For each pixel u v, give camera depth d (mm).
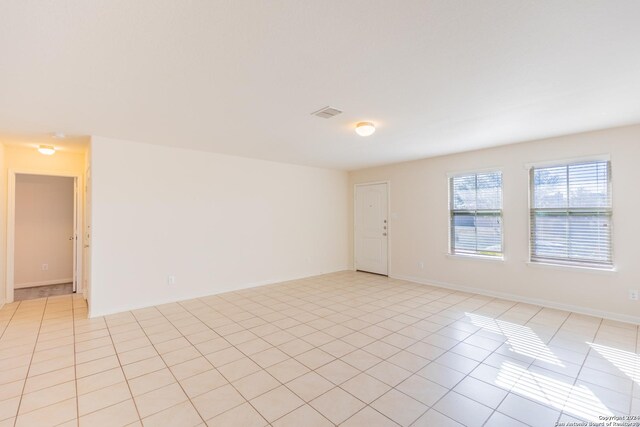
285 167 5824
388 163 5910
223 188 4973
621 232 3545
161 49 1860
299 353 2768
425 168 5449
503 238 4488
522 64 2102
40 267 5473
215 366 2539
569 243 3934
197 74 2191
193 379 2344
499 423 1843
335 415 1923
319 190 6387
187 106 2816
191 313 3895
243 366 2537
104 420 1882
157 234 4301
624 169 3518
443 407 1995
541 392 2158
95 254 3816
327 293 4852
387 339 3062
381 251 6254
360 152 4879
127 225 4059
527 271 4270
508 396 2113
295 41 1799
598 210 3707
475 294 4746
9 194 4328
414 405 2018
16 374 2418
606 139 3619
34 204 5434
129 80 2271
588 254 3789
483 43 1844
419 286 5301
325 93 2555
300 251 6035
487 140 4133
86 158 4492
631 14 1566
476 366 2521
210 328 3381
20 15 1518
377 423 1846
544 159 4070
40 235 5477
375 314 3820
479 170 4711
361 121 3287
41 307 4172
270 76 2240
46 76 2182
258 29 1674
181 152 4543
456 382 2285
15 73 2127
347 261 6867
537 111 3008
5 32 1653
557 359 2633
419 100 2717
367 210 6520
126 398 2107
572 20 1623
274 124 3383
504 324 3455
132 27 1635
